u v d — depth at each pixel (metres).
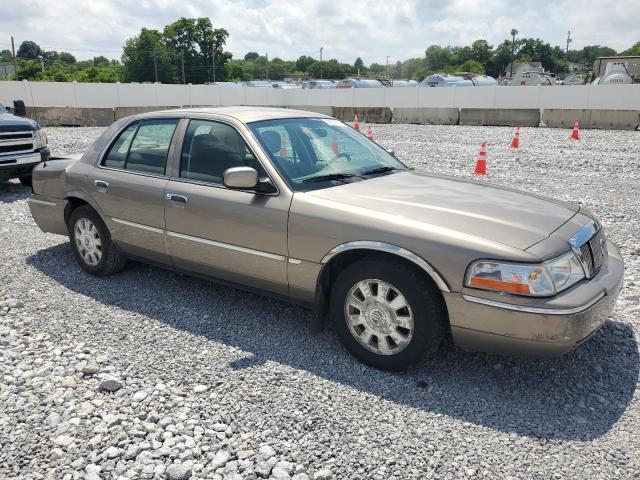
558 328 3.06
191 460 2.83
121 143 5.04
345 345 3.79
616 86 23.91
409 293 3.38
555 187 9.88
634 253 6.12
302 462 2.80
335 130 4.87
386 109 26.36
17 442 2.98
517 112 23.45
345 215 3.61
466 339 3.33
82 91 28.52
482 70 102.81
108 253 5.20
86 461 2.84
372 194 3.86
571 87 24.95
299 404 3.29
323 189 3.95
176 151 4.55
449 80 37.06
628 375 3.60
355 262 3.61
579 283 3.30
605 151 14.61
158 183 4.57
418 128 22.98
